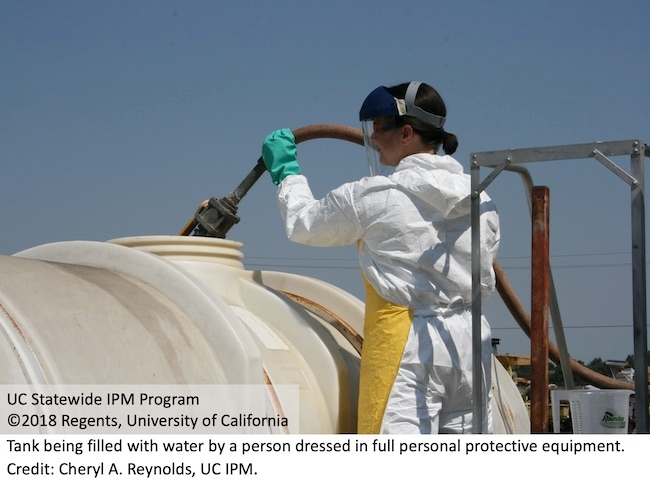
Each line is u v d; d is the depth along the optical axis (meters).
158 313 2.93
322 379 3.40
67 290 2.74
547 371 2.65
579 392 3.00
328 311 3.98
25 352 2.32
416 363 3.08
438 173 3.15
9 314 2.39
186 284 3.08
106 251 3.31
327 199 3.28
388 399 3.09
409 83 3.41
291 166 3.71
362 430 3.14
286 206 3.48
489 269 3.27
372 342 3.19
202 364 2.86
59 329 2.49
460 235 3.19
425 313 3.14
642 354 2.52
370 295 3.26
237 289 3.75
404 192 3.16
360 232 3.21
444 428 3.23
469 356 3.17
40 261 3.01
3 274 2.65
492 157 2.79
